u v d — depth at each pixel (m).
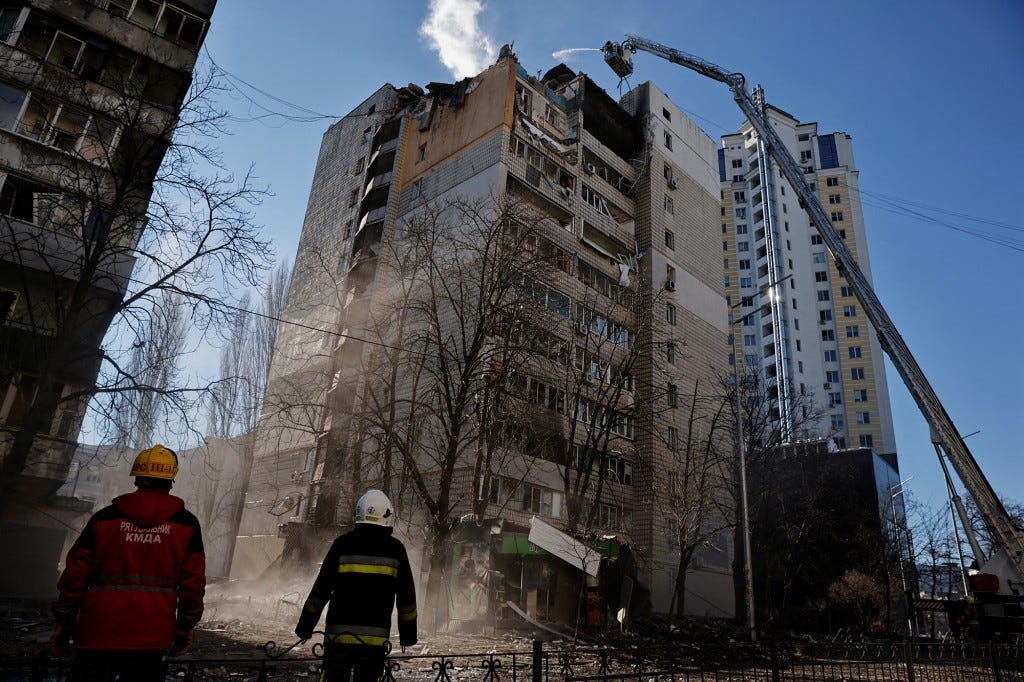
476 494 20.11
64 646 3.38
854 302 74.44
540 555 20.81
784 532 33.00
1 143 16.34
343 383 25.00
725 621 28.55
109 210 13.85
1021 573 20.20
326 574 3.96
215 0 21.34
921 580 42.22
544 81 38.88
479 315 19.94
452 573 19.58
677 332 35.22
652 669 10.05
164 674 3.45
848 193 80.94
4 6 18.17
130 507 3.58
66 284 16.50
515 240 20.62
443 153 33.41
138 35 19.69
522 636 17.09
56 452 15.90
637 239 36.34
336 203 40.56
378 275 30.98
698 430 34.09
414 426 20.03
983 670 11.10
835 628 31.44
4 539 15.92
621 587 23.50
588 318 29.14
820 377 71.94
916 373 24.25
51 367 13.41
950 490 23.36
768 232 78.12
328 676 3.70
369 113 41.59
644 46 42.25
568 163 33.81
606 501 28.95
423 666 11.22
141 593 3.42
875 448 68.12
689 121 42.50
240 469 32.97
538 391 26.86
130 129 14.60
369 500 4.18
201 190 13.96
